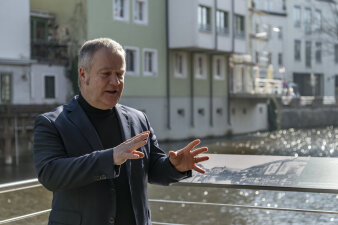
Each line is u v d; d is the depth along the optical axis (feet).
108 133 6.88
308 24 140.97
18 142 73.41
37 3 85.81
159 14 93.91
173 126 95.96
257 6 128.57
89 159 6.00
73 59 82.48
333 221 13.76
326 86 144.56
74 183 6.11
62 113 6.82
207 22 97.45
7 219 8.27
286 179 7.41
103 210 6.48
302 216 14.64
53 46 83.10
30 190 8.63
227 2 101.91
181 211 20.07
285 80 135.23
